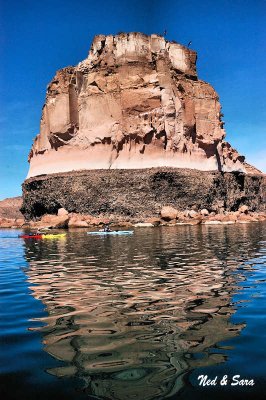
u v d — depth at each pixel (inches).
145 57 2314.2
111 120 2231.8
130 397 162.1
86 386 172.4
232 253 657.0
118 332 244.8
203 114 2420.0
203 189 2146.9
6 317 286.8
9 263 616.7
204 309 294.4
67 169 2276.1
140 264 548.1
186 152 2261.3
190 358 200.7
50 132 2367.1
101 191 2094.0
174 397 162.1
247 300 319.0
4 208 4156.0
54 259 648.4
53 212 2209.6
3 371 190.1
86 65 2405.3
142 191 2068.2
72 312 295.6
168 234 1178.6
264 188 2691.9
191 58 2509.8
